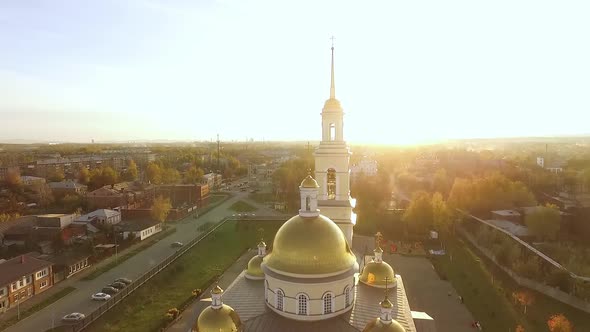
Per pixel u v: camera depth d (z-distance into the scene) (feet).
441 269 240.73
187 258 254.27
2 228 291.79
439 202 309.42
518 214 324.80
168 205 357.00
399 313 121.39
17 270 197.06
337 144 163.32
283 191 486.79
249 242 299.17
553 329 161.17
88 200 396.57
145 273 231.30
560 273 200.23
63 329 166.71
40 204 400.88
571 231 309.01
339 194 163.84
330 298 109.09
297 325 105.91
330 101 164.86
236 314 104.88
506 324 172.45
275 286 111.34
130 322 174.09
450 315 180.96
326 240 109.81
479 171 541.34
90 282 220.84
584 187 403.75
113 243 282.36
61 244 268.21
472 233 309.83
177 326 170.60
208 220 371.56
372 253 202.49
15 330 166.50
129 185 476.13
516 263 227.40
